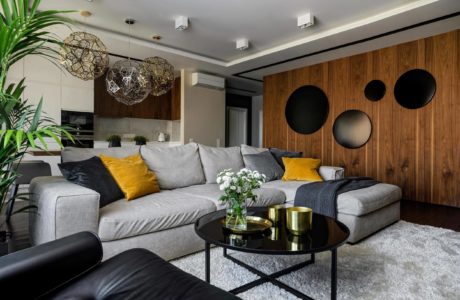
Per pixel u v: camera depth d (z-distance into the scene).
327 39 4.11
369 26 3.66
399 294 1.59
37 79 4.52
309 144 5.39
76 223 1.64
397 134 4.30
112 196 2.07
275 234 1.57
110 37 4.03
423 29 3.74
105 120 5.74
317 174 3.38
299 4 3.31
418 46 4.10
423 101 4.05
